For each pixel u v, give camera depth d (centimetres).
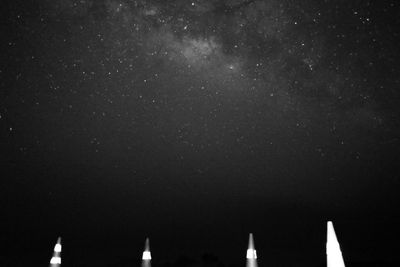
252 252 1502
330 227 1063
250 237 1541
